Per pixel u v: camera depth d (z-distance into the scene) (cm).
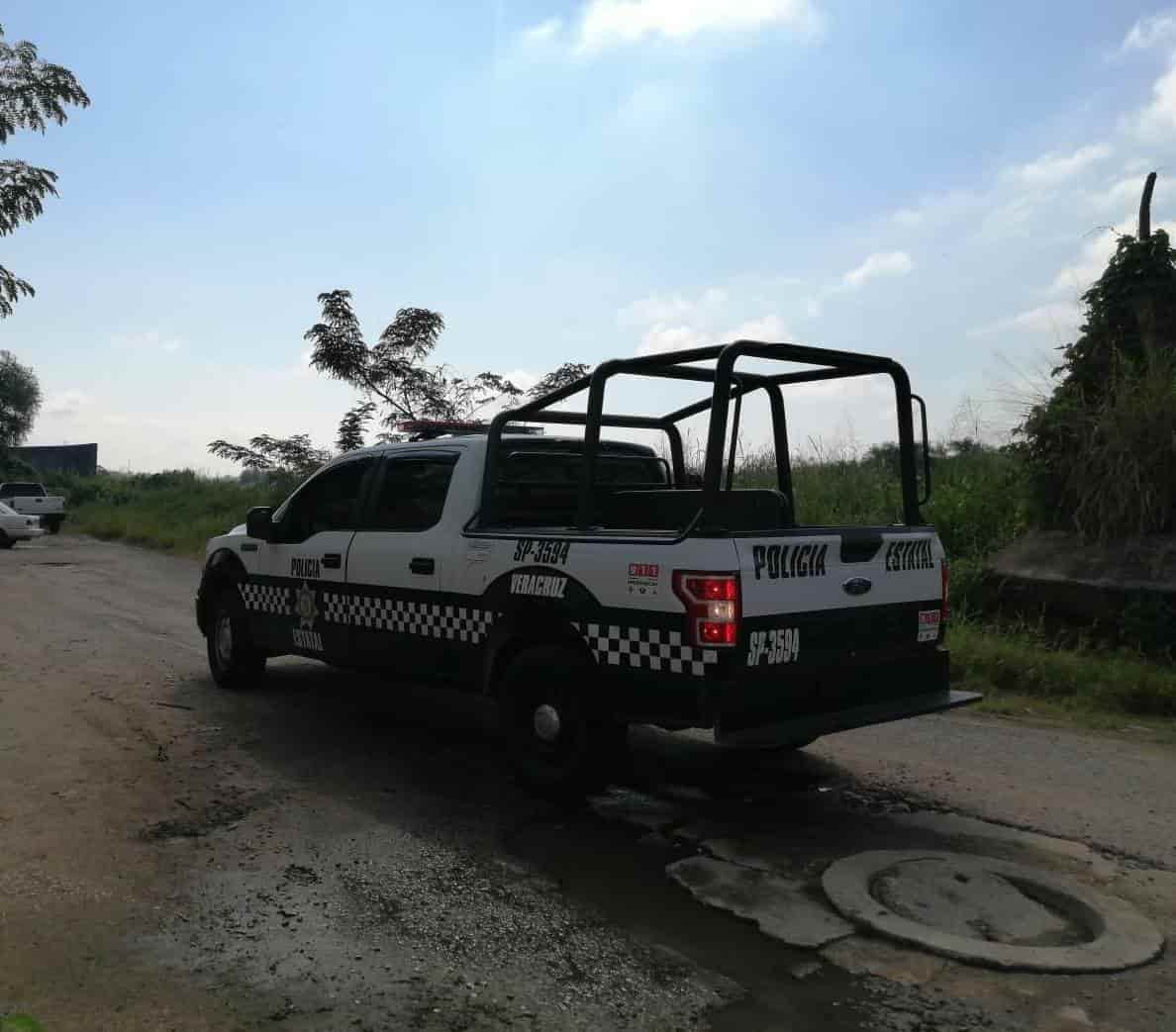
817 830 492
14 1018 278
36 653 944
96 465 5719
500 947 369
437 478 619
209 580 807
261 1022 316
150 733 657
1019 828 495
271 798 533
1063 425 985
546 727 527
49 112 2052
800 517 1274
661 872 439
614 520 657
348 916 393
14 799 520
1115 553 905
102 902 402
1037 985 341
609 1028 316
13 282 2028
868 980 346
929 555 548
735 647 449
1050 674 798
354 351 1794
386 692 795
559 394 562
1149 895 416
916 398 560
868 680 512
